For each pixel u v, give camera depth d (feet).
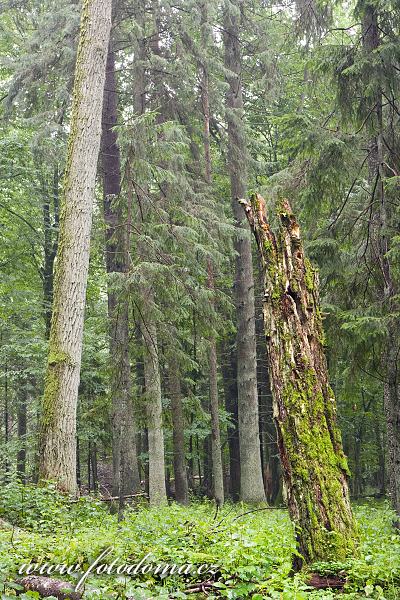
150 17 52.37
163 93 51.24
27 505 25.54
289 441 16.72
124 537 19.44
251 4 57.57
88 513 26.76
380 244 31.12
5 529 22.20
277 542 18.78
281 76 57.47
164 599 13.12
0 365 60.90
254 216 19.13
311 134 30.76
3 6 51.44
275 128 73.26
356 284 31.96
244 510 41.39
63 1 46.93
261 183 71.15
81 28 33.96
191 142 53.83
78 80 33.19
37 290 66.28
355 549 15.90
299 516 16.24
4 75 59.82
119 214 43.55
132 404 43.24
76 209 31.94
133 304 40.40
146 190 42.96
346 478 16.70
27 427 84.79
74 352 30.89
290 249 18.30
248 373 58.34
